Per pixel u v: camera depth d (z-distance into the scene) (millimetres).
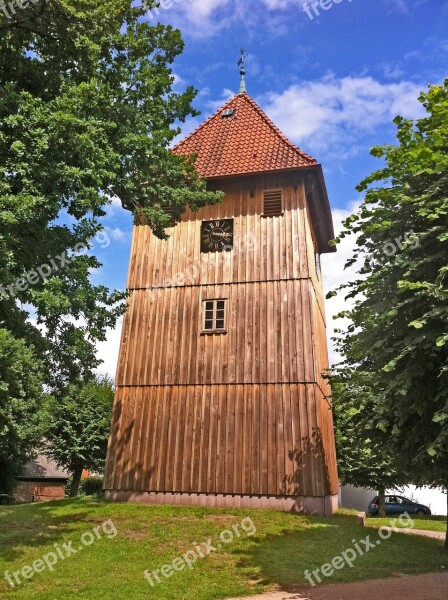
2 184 10508
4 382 10758
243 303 18391
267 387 17266
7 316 11836
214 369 17875
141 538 12648
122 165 14141
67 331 13367
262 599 8750
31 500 40844
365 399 11031
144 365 18516
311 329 17516
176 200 15320
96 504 16578
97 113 13031
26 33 13531
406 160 10141
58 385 14391
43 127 11430
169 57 15938
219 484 16672
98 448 31406
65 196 12094
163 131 14922
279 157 19828
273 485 16297
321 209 21406
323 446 16875
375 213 10734
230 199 19766
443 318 8906
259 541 12570
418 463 10914
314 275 20406
